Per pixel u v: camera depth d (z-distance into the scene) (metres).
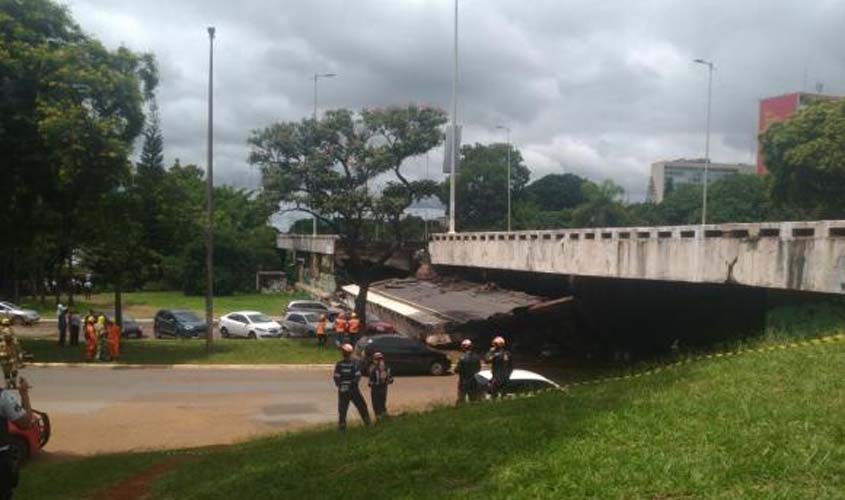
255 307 69.25
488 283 45.50
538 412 10.83
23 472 13.20
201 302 75.19
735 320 26.47
